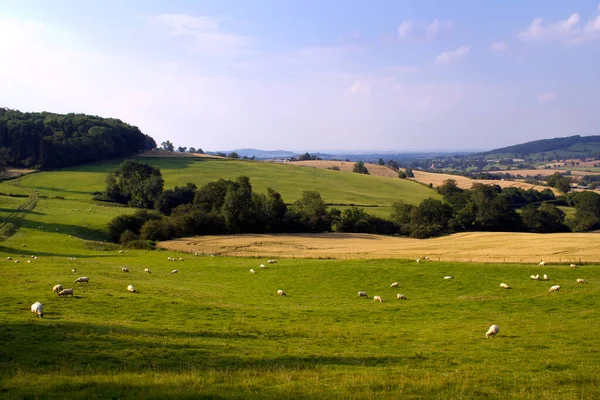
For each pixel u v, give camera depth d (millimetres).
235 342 21312
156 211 108625
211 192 103062
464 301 34562
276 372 16531
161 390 13977
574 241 73375
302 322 27203
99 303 27344
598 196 118062
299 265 51469
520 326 26781
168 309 27625
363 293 37469
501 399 14328
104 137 170000
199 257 62094
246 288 40156
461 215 109562
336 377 16203
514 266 47812
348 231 105562
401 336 24219
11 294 28062
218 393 13875
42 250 62656
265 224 97188
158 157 186125
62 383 14133
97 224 87875
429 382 15672
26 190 121688
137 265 51250
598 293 35281
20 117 177125
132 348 18797
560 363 19094
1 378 14594
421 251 68812
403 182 179750
